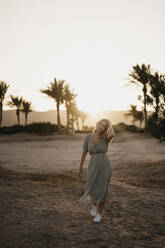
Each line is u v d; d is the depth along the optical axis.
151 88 8.99
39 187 5.84
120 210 4.29
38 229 3.21
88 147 3.77
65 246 2.76
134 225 3.56
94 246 2.80
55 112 156.75
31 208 4.12
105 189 3.67
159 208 4.45
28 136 31.22
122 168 9.46
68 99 37.66
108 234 3.19
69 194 5.34
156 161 10.31
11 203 4.32
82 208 4.33
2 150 17.22
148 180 7.20
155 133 9.19
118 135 29.92
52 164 10.64
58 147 19.64
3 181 6.15
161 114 9.06
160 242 2.98
